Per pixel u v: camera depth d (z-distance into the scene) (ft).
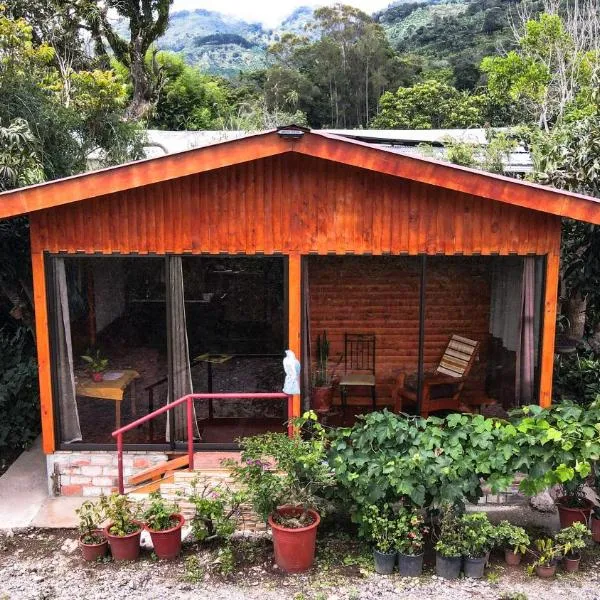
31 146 30.58
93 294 22.45
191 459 21.21
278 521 18.56
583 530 18.16
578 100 55.21
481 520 18.31
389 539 18.22
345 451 19.40
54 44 56.65
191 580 17.95
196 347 22.82
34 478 24.56
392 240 21.93
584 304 32.42
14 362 28.27
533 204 20.08
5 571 18.56
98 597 17.19
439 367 25.70
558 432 18.78
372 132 46.70
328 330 25.94
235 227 21.88
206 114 100.42
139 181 19.95
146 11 70.64
